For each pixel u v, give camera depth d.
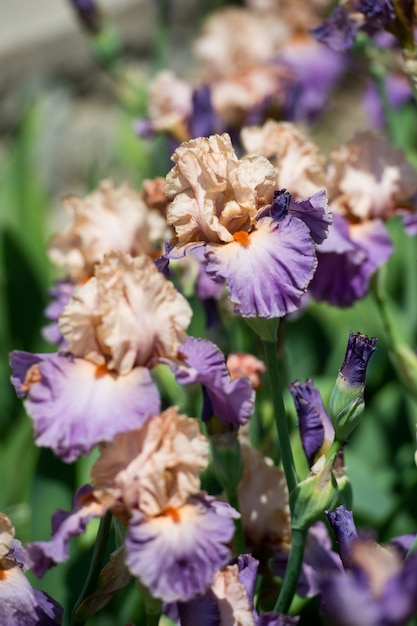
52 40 5.20
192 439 1.54
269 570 1.79
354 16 1.97
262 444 1.94
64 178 4.91
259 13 3.62
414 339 2.39
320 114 3.52
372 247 1.98
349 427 1.65
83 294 1.57
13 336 2.68
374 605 1.44
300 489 1.66
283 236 1.64
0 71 5.18
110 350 1.57
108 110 5.24
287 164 1.90
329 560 1.77
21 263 2.66
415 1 1.89
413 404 2.27
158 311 1.57
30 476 2.20
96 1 2.95
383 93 2.40
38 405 1.54
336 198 2.00
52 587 1.93
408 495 1.98
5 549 1.59
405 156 2.01
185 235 1.67
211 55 3.09
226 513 1.54
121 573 1.61
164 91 2.44
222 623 1.59
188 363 1.58
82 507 1.54
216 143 1.67
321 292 1.97
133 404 1.54
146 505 1.53
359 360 1.64
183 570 1.50
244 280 1.62
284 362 1.97
